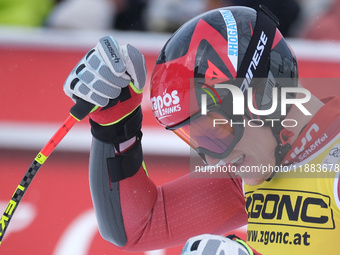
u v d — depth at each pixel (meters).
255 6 20.12
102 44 9.34
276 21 9.01
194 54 8.48
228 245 7.32
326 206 8.47
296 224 8.70
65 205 16.55
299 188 8.77
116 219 10.51
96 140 10.39
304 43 18.72
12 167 17.33
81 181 16.97
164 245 10.73
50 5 19.95
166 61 8.68
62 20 19.69
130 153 10.35
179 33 8.84
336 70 18.38
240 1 20.11
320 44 18.94
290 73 8.79
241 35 8.58
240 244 7.52
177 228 10.59
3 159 17.41
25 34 18.72
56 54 18.55
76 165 17.14
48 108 18.03
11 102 18.00
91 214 16.41
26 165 17.39
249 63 8.46
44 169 17.00
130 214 10.49
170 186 11.02
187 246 7.43
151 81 8.86
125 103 9.73
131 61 9.41
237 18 8.76
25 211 16.38
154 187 10.95
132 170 10.43
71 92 9.45
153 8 19.98
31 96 18.11
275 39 8.77
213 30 8.60
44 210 16.41
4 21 19.69
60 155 17.19
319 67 18.34
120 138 10.05
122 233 10.61
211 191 10.60
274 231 8.91
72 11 19.75
